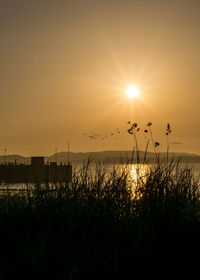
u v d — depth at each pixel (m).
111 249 5.64
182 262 5.62
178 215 6.70
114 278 5.34
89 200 7.16
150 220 6.39
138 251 5.64
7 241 5.98
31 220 6.50
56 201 7.07
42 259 5.41
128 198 7.44
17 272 5.30
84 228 6.23
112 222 6.48
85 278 5.32
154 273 5.42
